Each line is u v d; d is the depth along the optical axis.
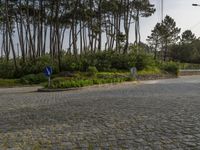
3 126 8.97
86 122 9.27
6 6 38.28
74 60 40.50
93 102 14.35
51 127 8.63
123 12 49.22
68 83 24.16
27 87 29.34
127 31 48.97
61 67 38.97
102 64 39.91
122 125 8.70
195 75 55.59
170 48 91.88
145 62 43.94
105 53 42.62
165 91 20.28
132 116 10.16
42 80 33.97
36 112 11.55
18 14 46.28
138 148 6.28
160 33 85.69
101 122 9.21
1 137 7.54
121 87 25.23
